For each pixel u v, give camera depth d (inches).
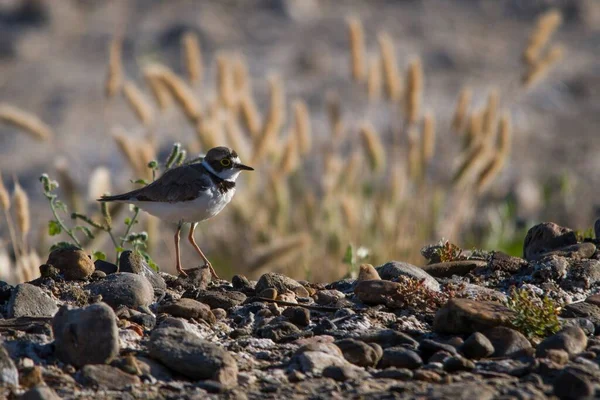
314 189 711.7
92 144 833.5
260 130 517.3
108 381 225.9
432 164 743.7
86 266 299.3
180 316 273.7
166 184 321.1
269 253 451.2
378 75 553.6
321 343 252.2
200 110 518.0
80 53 1105.4
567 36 1277.1
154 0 1283.2
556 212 683.4
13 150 828.6
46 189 329.7
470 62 1128.8
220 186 326.3
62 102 942.4
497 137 522.0
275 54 1096.8
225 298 290.8
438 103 964.6
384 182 625.3
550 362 239.5
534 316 267.0
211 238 554.9
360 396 220.5
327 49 1137.4
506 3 1395.2
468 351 251.1
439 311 270.4
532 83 565.0
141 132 847.7
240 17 1229.7
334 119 567.2
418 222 533.0
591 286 309.3
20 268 378.3
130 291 279.3
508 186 739.4
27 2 1195.9
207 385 225.9
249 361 246.1
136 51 1103.6
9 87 993.5
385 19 1289.4
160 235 633.0
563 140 894.4
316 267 520.7
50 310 268.8
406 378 236.2
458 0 1413.6
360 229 528.7
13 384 221.0
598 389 222.5
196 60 544.4
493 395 218.7
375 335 262.4
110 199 328.8
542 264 316.5
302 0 1302.9
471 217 593.3
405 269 312.5
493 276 319.3
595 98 1024.9
